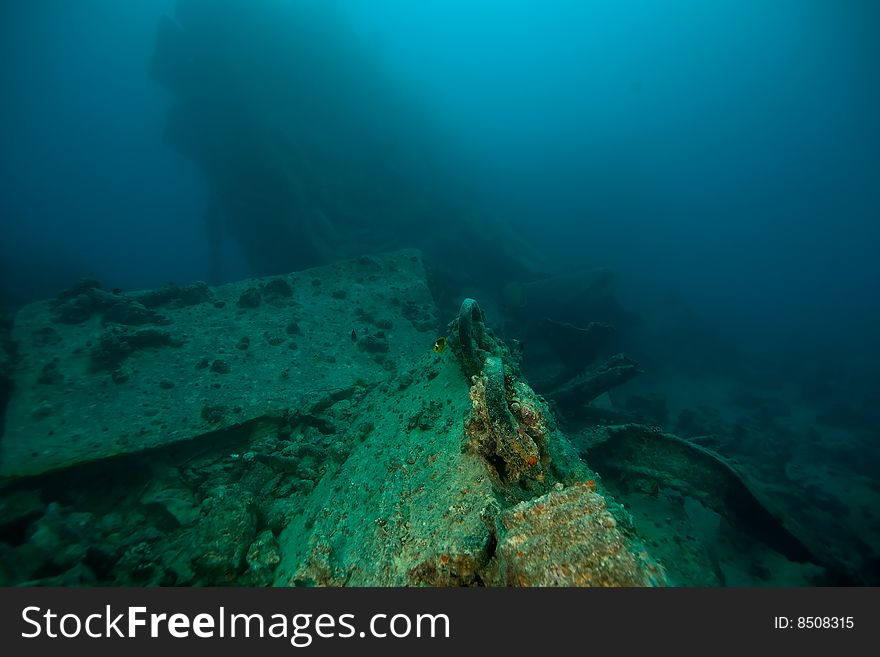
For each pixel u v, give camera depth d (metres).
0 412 6.61
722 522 8.31
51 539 4.88
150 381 7.66
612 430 6.87
